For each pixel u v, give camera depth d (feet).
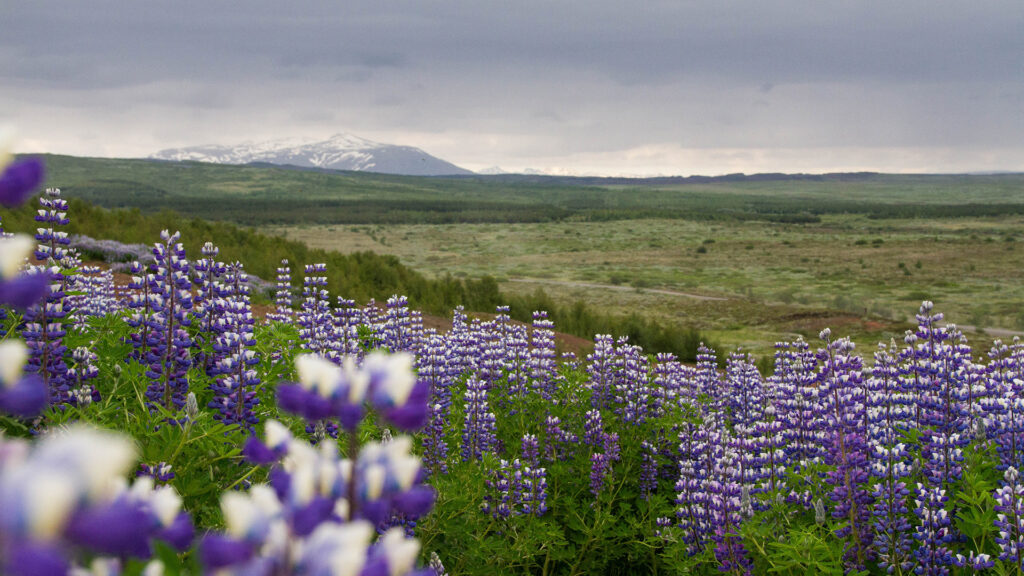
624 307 247.09
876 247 495.41
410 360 5.21
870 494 18.48
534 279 355.77
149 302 19.02
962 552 18.24
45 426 14.23
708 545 18.88
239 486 14.37
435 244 574.97
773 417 26.86
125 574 4.34
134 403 16.97
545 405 29.17
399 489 4.83
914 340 24.79
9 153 3.28
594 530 21.07
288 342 23.93
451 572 17.60
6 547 2.45
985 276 340.80
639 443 28.02
